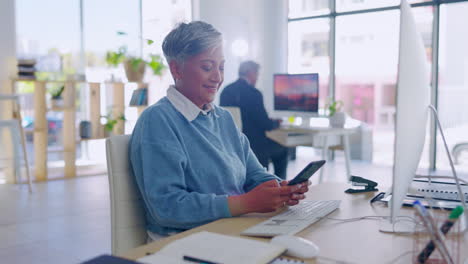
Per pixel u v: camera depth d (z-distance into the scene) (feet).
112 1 20.68
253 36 24.25
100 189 15.71
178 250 2.82
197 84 4.46
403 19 2.89
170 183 4.00
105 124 18.93
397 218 3.83
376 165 21.16
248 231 3.43
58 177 17.74
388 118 28.84
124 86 19.61
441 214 3.80
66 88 18.07
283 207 4.24
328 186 5.42
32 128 18.35
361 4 22.75
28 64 17.37
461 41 20.52
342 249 3.08
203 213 3.87
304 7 24.52
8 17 17.07
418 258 2.77
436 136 20.61
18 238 10.27
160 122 4.22
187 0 22.44
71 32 19.69
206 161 4.40
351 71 26.66
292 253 2.89
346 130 14.80
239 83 14.12
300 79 15.02
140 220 4.47
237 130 5.02
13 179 16.92
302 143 15.05
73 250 9.48
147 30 21.76
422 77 3.26
